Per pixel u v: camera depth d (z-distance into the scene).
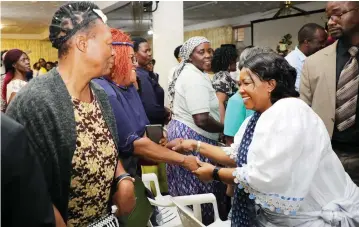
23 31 12.27
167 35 4.36
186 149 1.72
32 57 13.03
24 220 0.67
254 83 1.24
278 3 7.12
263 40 7.84
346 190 1.26
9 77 3.31
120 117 1.38
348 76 1.79
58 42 0.96
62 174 0.92
